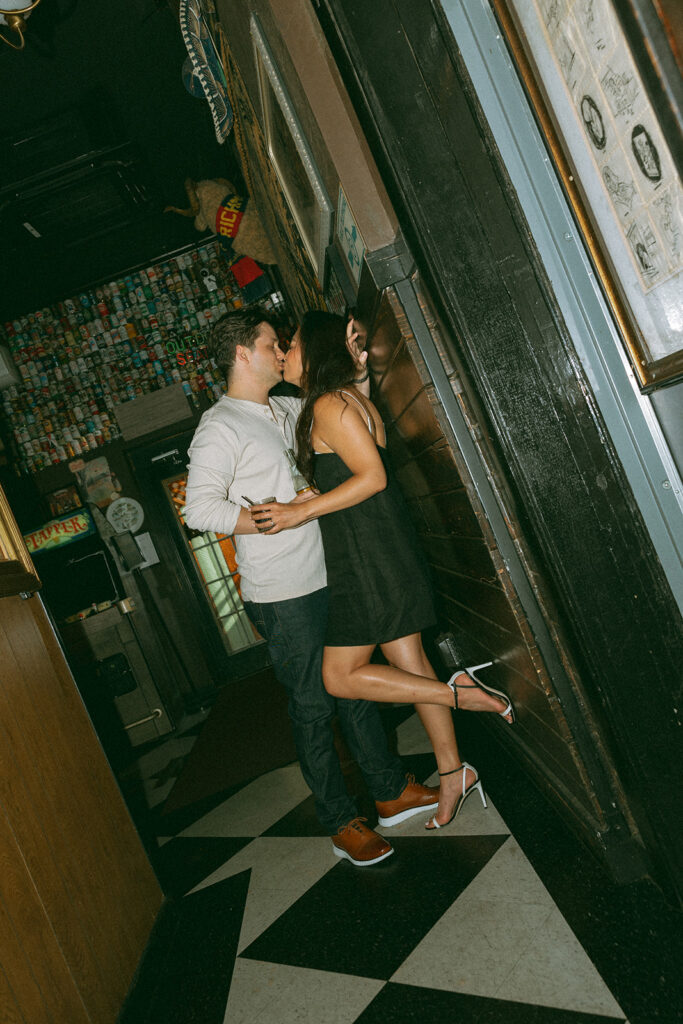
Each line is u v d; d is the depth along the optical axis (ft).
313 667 6.03
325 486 5.54
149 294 17.83
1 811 4.19
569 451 3.94
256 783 9.58
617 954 3.90
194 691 17.70
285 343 6.80
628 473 3.84
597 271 3.35
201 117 13.24
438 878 5.30
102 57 10.95
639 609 3.95
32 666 5.41
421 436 5.75
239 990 4.81
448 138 3.90
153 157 14.07
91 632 14.83
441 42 3.77
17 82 10.85
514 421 4.03
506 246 3.89
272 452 6.08
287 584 5.95
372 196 4.81
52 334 17.84
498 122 3.76
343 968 4.63
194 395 17.97
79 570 14.92
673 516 3.82
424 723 6.01
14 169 12.04
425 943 4.59
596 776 4.53
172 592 17.94
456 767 5.96
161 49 11.22
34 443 17.79
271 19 4.78
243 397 6.27
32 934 4.08
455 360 4.54
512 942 4.31
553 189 3.75
